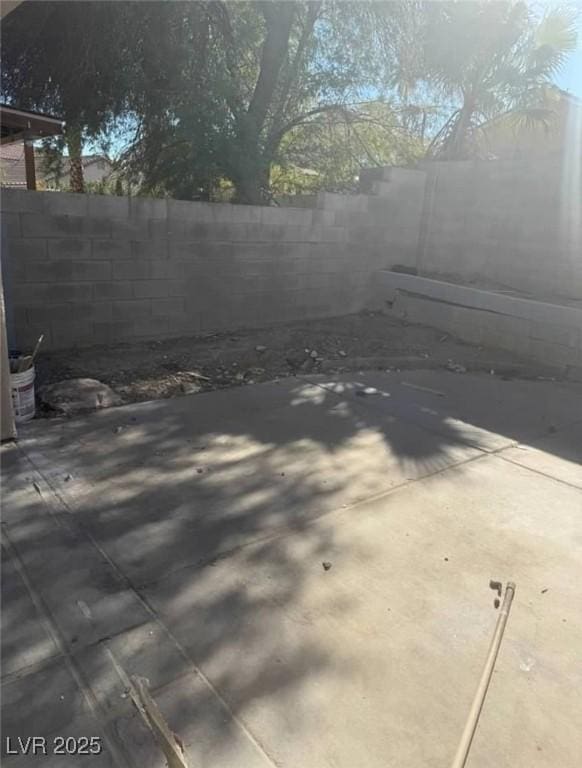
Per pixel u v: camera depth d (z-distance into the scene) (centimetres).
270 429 436
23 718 185
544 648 227
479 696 199
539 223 753
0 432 387
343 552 284
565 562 285
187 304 663
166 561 270
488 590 261
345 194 843
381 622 237
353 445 415
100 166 1081
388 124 983
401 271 858
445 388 568
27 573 257
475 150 930
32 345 564
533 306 670
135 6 666
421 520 317
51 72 720
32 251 544
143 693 196
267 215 701
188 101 716
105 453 380
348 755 178
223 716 189
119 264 600
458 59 847
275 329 731
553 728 191
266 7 773
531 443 438
